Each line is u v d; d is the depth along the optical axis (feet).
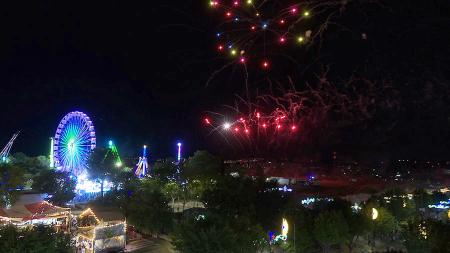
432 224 156.97
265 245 167.02
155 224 214.07
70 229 197.88
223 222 150.92
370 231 211.41
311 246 190.29
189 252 140.26
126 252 192.13
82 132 366.02
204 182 297.53
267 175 358.43
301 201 244.83
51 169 305.94
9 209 205.67
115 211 207.72
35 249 131.23
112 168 346.33
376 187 352.49
